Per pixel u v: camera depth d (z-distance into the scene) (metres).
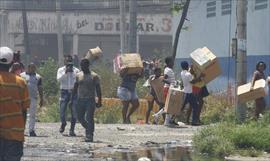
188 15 80.12
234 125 39.00
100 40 158.88
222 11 71.94
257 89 44.47
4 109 20.59
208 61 50.66
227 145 34.28
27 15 157.12
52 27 157.88
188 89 50.66
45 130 45.88
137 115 58.09
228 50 70.12
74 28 157.62
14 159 20.70
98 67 72.44
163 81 52.38
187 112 52.38
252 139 35.44
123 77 52.75
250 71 66.00
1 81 20.61
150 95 53.50
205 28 76.06
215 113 54.66
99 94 39.00
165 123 49.78
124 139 40.78
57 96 69.50
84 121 39.19
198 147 35.12
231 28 69.75
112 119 56.31
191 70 51.69
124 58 52.50
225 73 70.31
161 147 37.22
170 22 156.88
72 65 43.91
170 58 52.56
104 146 37.16
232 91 65.38
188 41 80.38
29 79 41.41
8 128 20.56
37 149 35.50
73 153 34.09
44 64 78.31
